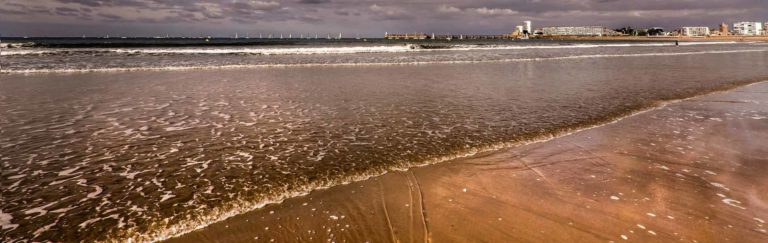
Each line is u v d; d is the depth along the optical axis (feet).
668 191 16.81
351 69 75.10
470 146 23.88
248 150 22.80
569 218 14.39
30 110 33.58
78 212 14.84
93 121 29.76
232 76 60.90
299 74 64.95
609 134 26.91
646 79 59.57
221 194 16.55
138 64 80.53
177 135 25.96
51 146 23.21
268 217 14.52
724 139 25.52
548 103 38.81
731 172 19.22
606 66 84.53
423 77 61.72
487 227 13.76
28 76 57.72
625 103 38.93
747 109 35.73
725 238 12.96
